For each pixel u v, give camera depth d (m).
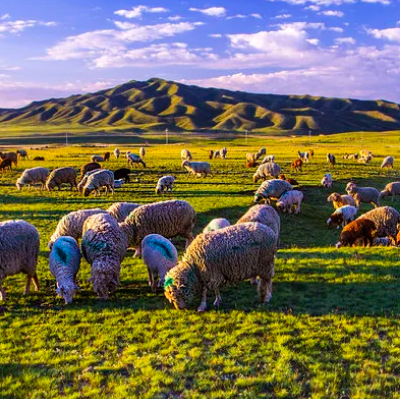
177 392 7.76
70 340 9.93
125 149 104.00
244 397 7.53
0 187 39.19
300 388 7.67
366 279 13.12
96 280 12.25
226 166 57.16
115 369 8.59
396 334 9.52
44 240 20.16
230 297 12.21
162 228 16.61
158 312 11.27
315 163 62.28
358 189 31.86
